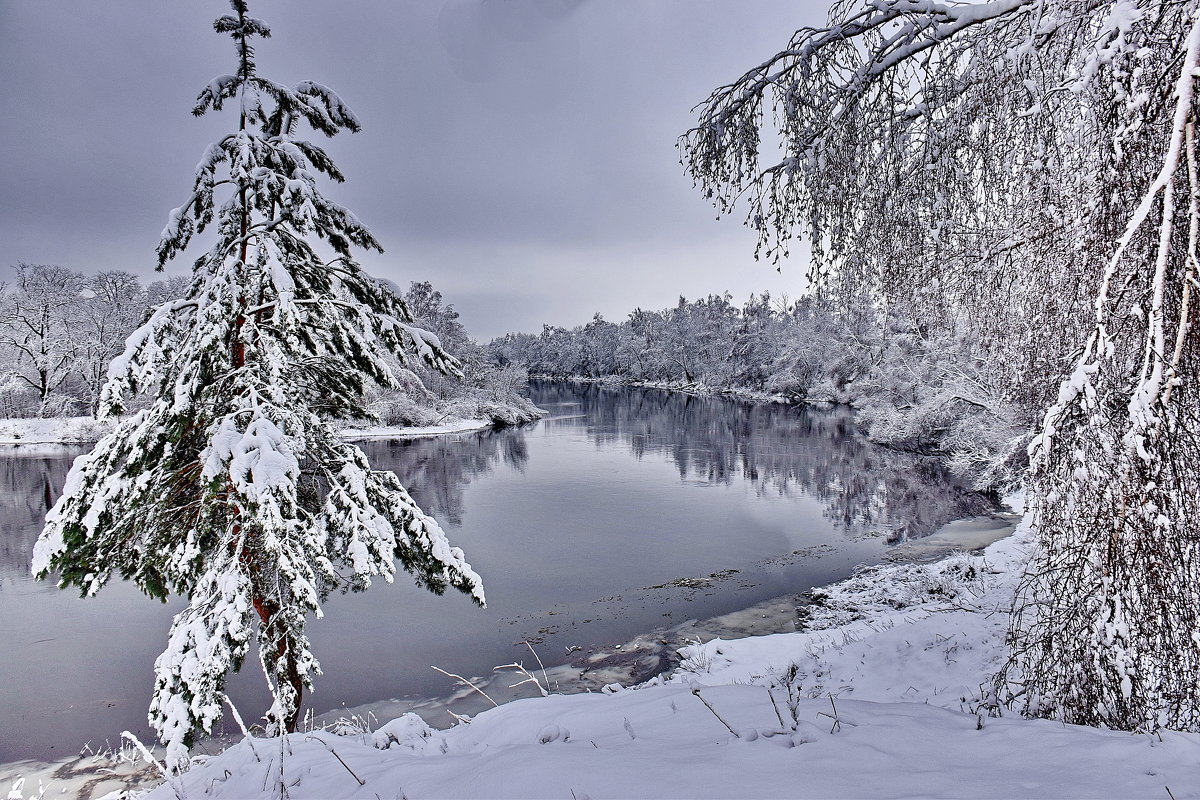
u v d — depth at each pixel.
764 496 23.88
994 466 20.16
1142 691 3.20
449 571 7.28
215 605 5.79
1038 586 3.84
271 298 6.73
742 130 4.94
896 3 4.03
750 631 11.80
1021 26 3.63
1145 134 3.03
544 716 4.55
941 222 4.57
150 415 6.18
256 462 5.61
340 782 3.45
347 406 7.80
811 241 4.98
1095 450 3.26
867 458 31.03
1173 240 3.02
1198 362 2.95
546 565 16.28
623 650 11.27
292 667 6.33
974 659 6.61
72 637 12.50
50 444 38.25
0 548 18.05
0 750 8.58
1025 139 3.87
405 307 8.25
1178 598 3.04
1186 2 2.85
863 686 6.84
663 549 17.55
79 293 45.84
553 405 75.06
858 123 4.54
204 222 7.17
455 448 37.75
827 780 2.68
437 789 3.04
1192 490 2.93
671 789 2.66
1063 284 3.66
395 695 9.95
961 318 5.26
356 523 6.56
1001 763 2.88
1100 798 2.44
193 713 5.23
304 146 7.37
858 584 13.88
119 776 7.85
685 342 97.88
